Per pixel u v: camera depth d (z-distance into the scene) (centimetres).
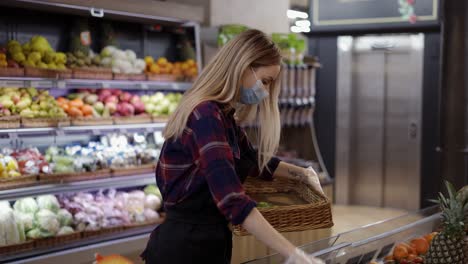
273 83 199
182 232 196
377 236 233
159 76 434
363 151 727
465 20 502
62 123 378
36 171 367
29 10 403
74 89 429
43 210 368
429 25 656
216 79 186
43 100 384
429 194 694
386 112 712
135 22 452
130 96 439
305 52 725
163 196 202
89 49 420
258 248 351
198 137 178
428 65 681
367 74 713
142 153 423
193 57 466
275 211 200
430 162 692
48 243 361
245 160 218
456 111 513
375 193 727
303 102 586
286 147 623
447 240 218
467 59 507
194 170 188
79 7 377
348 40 711
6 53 378
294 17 680
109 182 388
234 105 192
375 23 672
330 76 723
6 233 346
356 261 222
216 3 511
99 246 370
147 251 208
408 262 229
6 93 370
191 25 459
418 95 691
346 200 734
